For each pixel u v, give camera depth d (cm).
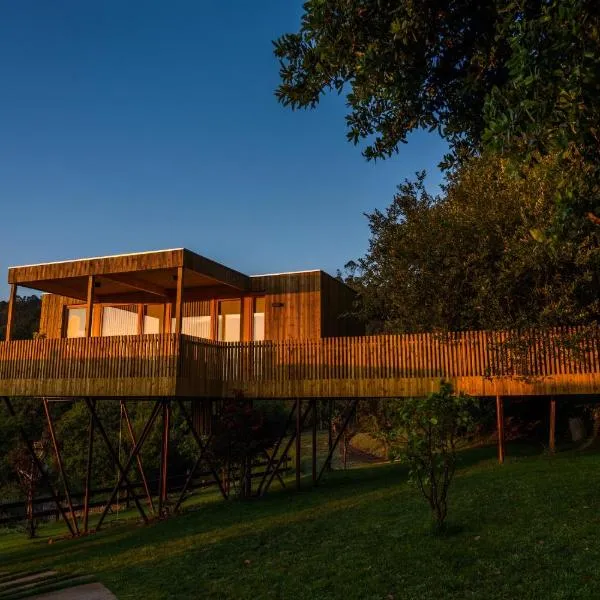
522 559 704
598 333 1356
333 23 709
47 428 2298
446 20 697
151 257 1510
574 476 1110
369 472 1803
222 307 1912
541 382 1382
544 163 881
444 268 1659
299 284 1828
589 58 514
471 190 1652
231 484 2056
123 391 1444
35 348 1584
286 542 972
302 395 1532
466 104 776
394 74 729
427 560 752
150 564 973
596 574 630
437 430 885
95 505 1802
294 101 795
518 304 1534
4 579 1033
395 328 1792
